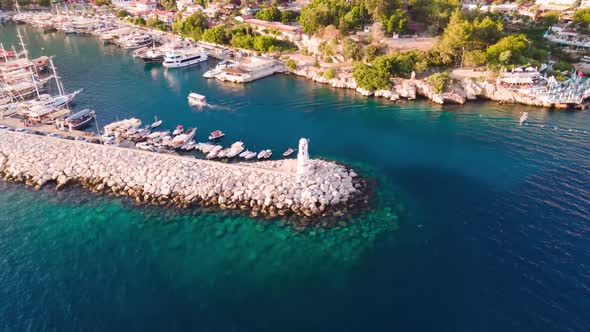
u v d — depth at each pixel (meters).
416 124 126.44
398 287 66.94
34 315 62.66
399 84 149.12
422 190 92.88
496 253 73.06
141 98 149.62
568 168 98.12
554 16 193.00
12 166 102.12
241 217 84.38
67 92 154.62
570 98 133.25
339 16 184.00
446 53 153.62
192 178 94.06
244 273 70.12
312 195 87.88
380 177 98.56
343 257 73.69
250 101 146.75
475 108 137.12
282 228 81.19
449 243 76.25
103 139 114.50
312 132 122.75
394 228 80.88
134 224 82.94
